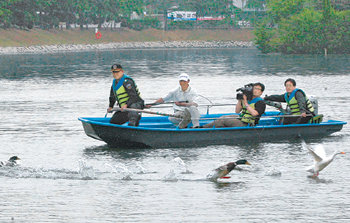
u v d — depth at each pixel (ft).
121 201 50.80
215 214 47.11
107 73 236.22
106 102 129.39
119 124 78.64
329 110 112.27
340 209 48.37
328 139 82.48
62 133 87.81
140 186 55.83
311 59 373.40
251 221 45.37
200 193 53.31
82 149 75.25
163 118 88.22
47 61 359.46
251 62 336.70
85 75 223.71
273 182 57.21
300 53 497.87
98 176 59.62
